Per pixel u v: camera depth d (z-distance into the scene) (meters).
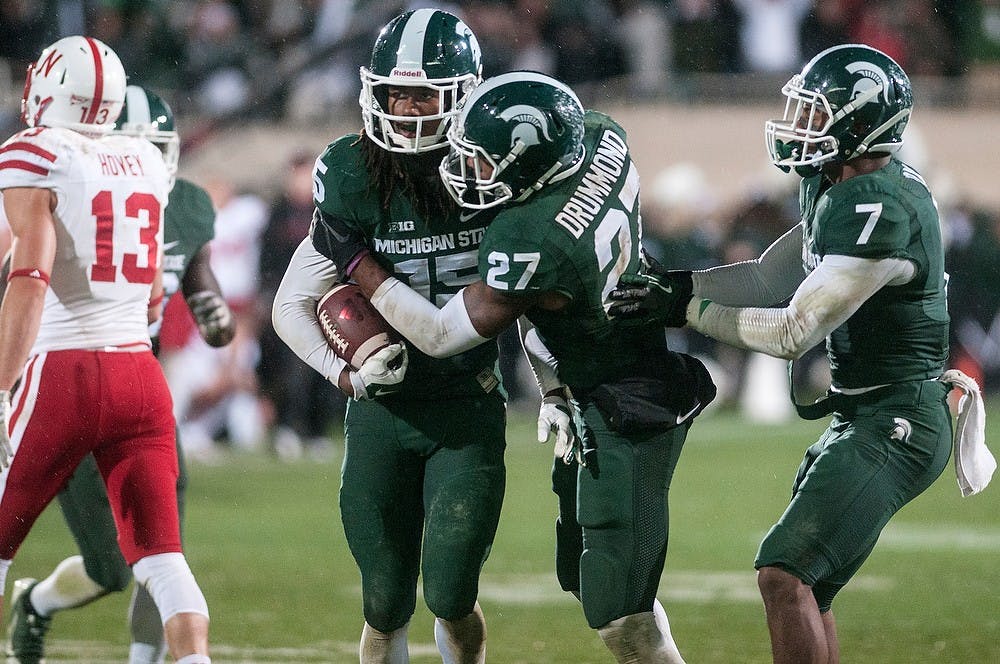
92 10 46.69
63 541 24.39
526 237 11.68
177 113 47.78
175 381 35.94
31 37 45.72
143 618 14.00
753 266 13.70
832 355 12.59
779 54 50.69
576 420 12.48
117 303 12.91
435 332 12.04
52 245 12.35
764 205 40.66
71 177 12.61
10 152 12.50
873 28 51.00
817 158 12.23
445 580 12.31
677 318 12.20
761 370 41.38
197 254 15.64
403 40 12.05
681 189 42.41
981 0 52.09
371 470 12.80
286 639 16.72
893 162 12.51
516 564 21.86
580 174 12.05
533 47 47.25
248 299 35.97
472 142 11.65
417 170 12.26
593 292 11.99
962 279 42.09
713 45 50.78
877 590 19.73
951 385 12.62
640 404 12.16
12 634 15.02
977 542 23.78
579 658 15.99
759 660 15.77
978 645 16.45
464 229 12.41
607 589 12.17
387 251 12.51
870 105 12.03
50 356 12.62
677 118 50.38
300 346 12.83
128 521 12.67
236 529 25.11
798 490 12.27
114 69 13.16
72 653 16.02
